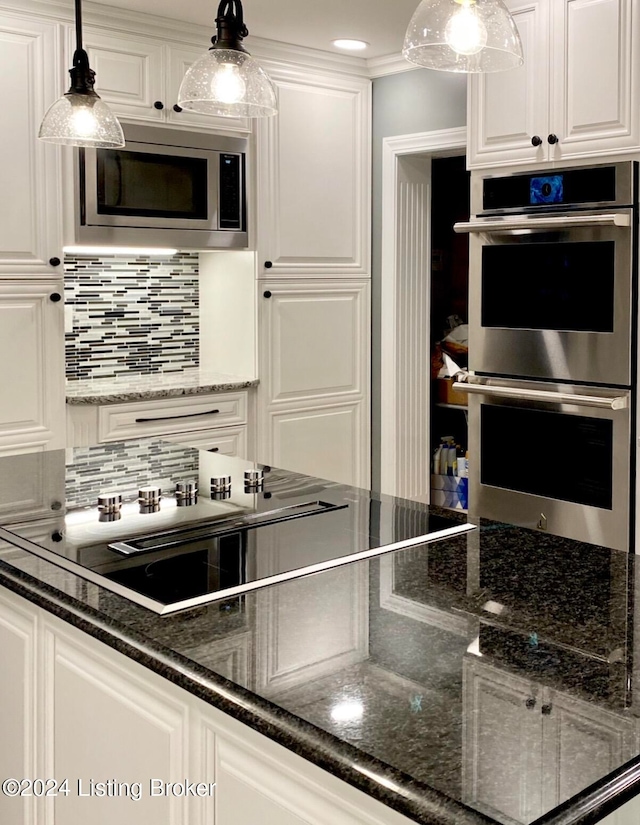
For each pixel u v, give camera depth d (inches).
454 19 60.2
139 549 66.4
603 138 124.3
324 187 179.9
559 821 33.9
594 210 126.1
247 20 153.3
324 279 182.2
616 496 127.0
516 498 139.9
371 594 57.9
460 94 169.0
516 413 138.6
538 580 61.1
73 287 169.3
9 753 69.1
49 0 138.4
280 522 74.1
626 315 123.5
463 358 202.5
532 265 134.4
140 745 54.1
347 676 45.6
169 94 155.3
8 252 138.9
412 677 45.5
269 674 45.9
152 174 154.6
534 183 132.9
